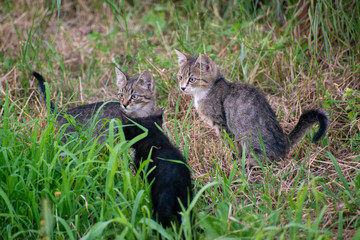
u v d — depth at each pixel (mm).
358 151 7590
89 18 13750
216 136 8789
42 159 5953
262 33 11289
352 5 10602
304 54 10164
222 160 7715
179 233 5051
